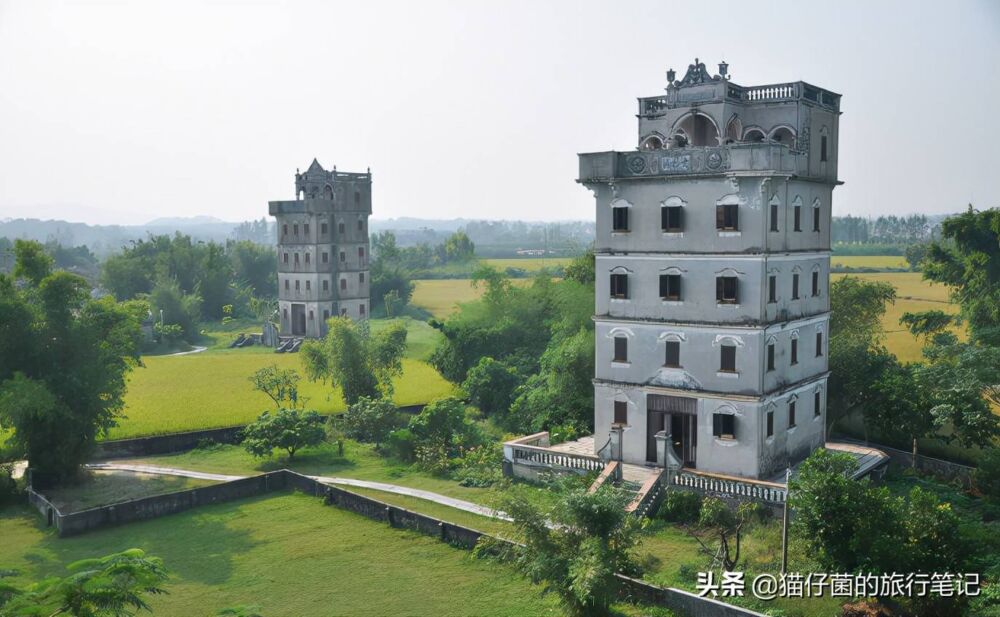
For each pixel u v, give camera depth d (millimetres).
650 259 43875
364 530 40281
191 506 44094
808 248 45156
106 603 21500
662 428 44312
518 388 62500
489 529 38750
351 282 118875
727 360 41750
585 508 29547
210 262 158750
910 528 28797
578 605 28531
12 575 23016
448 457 51875
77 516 40438
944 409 41531
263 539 39250
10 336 48094
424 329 125625
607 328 45656
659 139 45625
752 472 41188
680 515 39125
